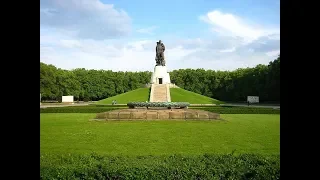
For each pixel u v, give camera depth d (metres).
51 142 23.16
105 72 131.00
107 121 38.00
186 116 40.31
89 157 13.28
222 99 122.50
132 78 129.38
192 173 10.62
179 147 21.36
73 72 125.12
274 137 26.09
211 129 30.92
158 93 79.06
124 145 21.98
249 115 50.81
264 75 104.31
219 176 10.64
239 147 21.55
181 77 130.00
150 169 10.75
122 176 10.45
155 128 31.27
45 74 102.00
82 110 54.97
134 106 48.94
